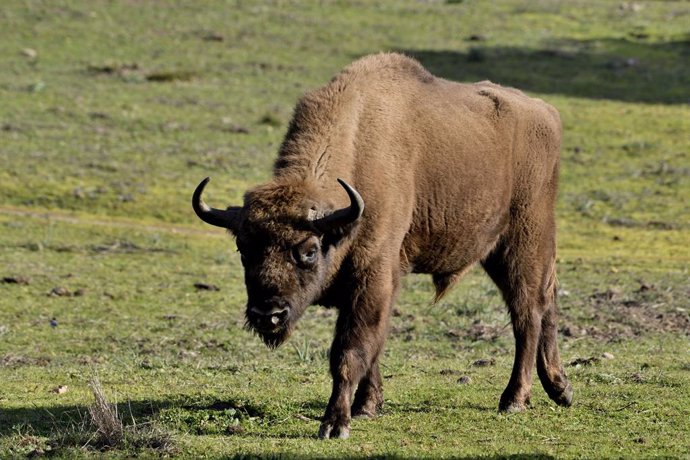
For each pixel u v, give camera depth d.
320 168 31.30
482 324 54.78
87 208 90.88
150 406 34.53
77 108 123.25
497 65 155.25
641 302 60.53
